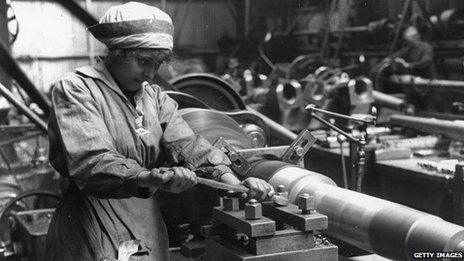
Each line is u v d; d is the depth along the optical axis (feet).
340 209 8.72
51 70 34.78
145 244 7.66
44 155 17.37
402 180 13.98
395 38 28.27
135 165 6.81
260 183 7.88
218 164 8.06
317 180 9.59
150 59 7.31
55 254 7.61
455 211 12.22
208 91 16.33
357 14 31.55
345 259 11.74
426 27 27.32
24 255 13.12
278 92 18.69
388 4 30.53
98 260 7.35
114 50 7.29
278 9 40.63
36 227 12.80
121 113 7.50
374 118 11.96
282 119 18.83
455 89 21.16
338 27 32.30
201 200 11.53
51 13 34.32
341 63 32.22
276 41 37.99
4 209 13.75
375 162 14.62
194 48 41.91
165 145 8.02
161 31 7.22
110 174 6.70
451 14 25.86
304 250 7.57
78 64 35.60
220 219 8.21
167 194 11.56
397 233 7.70
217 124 12.09
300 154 10.66
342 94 18.44
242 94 22.86
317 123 18.98
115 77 7.58
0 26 17.57
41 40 34.50
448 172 12.83
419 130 16.47
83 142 6.88
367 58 30.71
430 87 22.06
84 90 7.25
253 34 40.52
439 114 19.63
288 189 9.51
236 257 7.50
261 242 7.44
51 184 16.83
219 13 42.57
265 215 8.43
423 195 13.37
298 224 7.64
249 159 10.84
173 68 30.71
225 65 38.17
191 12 42.06
